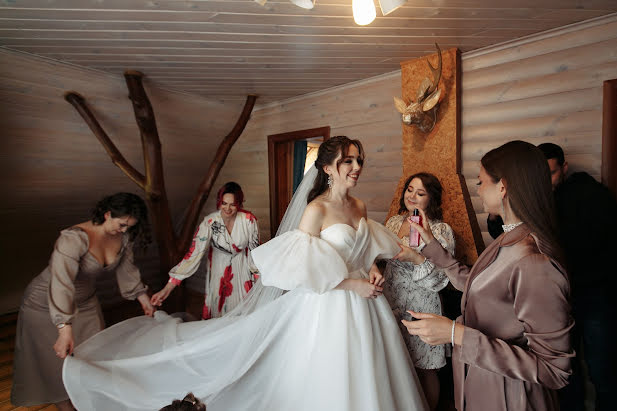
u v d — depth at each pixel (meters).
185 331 1.97
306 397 1.51
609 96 2.09
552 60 2.29
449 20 2.10
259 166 4.32
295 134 3.86
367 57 2.68
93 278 2.12
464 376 1.15
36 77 2.56
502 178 1.10
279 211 4.21
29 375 1.99
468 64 2.63
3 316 3.93
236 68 2.86
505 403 1.04
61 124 2.89
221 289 2.55
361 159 1.72
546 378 0.95
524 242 1.06
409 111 2.52
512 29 2.25
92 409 1.59
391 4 1.42
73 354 1.77
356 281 1.60
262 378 1.70
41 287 1.99
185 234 3.46
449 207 2.59
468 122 2.65
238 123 3.67
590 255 1.84
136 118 2.97
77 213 3.79
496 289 1.09
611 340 1.82
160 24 2.05
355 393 1.50
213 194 4.82
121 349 1.86
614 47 2.09
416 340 1.94
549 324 0.97
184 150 4.05
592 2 1.91
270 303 1.78
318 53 2.57
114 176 3.63
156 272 5.01
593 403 2.07
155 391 1.70
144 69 2.83
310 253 1.55
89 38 2.22
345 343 1.54
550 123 2.32
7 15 1.91
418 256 1.82
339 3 1.84
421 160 2.74
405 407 1.63
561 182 2.04
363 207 1.90
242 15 1.96
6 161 2.82
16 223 3.50
